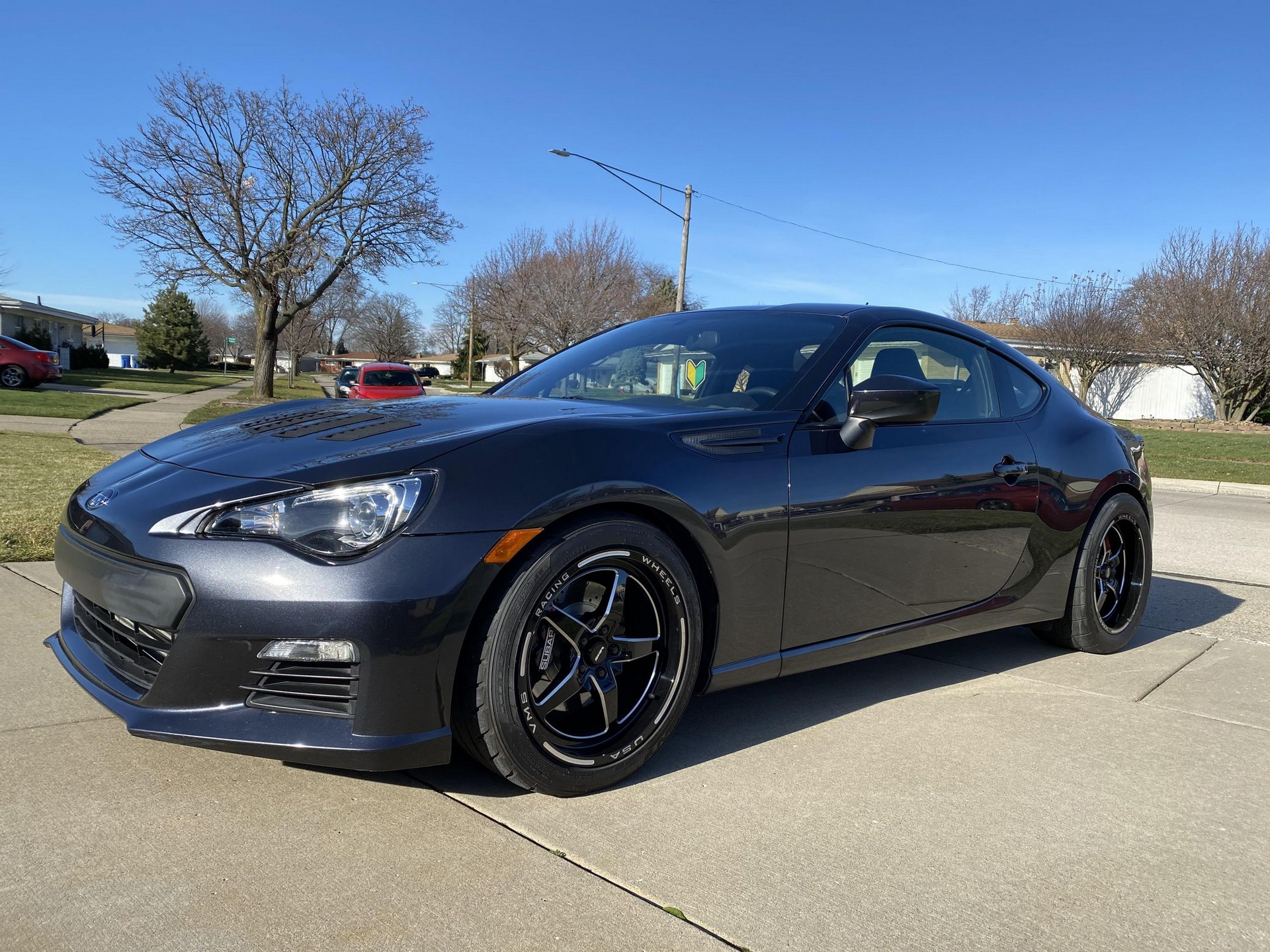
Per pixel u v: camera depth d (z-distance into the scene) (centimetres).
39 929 159
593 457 217
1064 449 341
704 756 250
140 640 208
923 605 292
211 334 11656
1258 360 2764
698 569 238
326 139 2908
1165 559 612
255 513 196
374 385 2223
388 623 189
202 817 201
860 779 239
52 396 2045
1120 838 212
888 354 300
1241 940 174
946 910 179
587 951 161
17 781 215
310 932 162
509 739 203
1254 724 293
